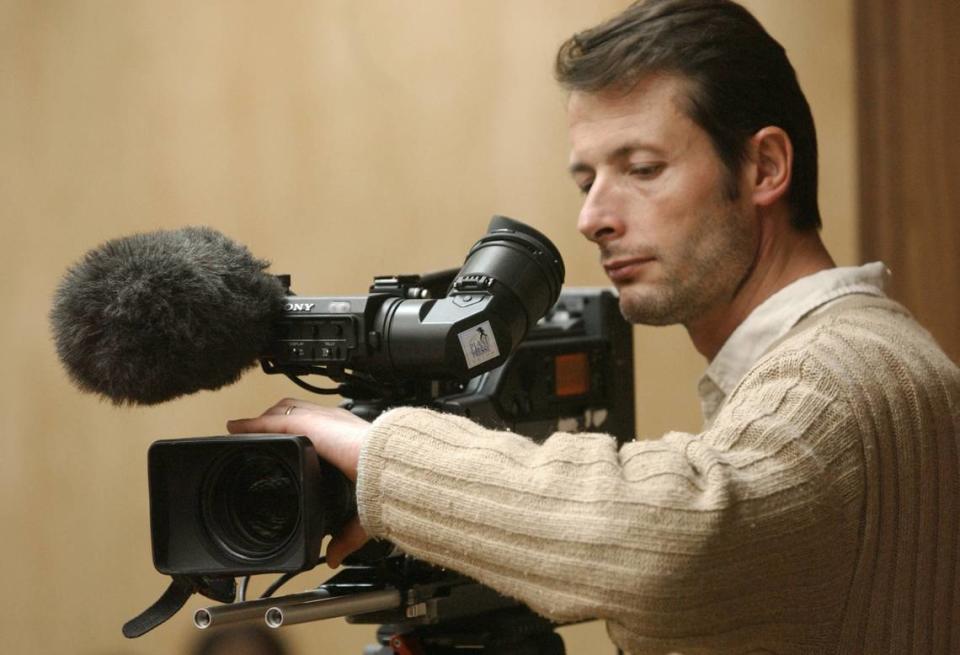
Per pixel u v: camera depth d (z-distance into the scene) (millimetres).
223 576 2467
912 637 2594
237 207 7074
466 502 2279
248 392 7031
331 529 2533
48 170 7578
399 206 6656
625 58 2824
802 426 2389
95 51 7441
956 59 5195
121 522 7496
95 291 2465
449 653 2988
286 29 6922
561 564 2199
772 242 2945
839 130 5395
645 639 2197
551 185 6262
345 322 2592
